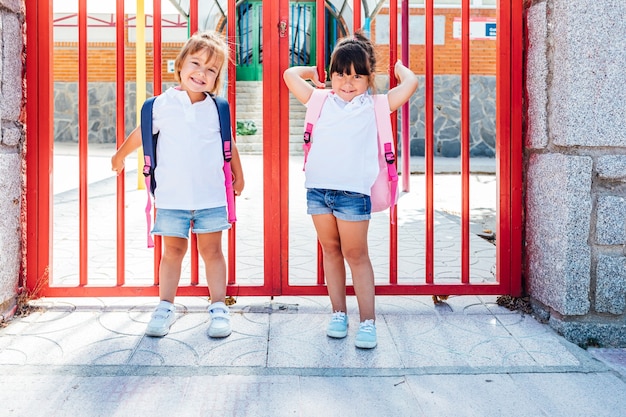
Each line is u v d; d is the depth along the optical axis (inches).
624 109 88.0
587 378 77.0
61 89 571.2
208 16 415.8
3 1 92.2
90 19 557.6
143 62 267.7
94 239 168.9
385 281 125.2
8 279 96.2
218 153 92.0
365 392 72.1
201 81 90.2
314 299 109.5
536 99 98.1
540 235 98.3
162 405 68.2
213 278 94.8
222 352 84.0
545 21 94.3
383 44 463.2
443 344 88.0
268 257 103.8
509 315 101.2
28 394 70.4
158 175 91.0
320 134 90.2
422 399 70.4
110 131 568.1
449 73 488.7
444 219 209.5
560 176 91.1
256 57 576.4
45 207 102.0
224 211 93.0
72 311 101.5
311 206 91.7
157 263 104.3
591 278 90.4
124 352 83.7
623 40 87.7
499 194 103.9
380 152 93.3
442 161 442.6
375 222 206.7
